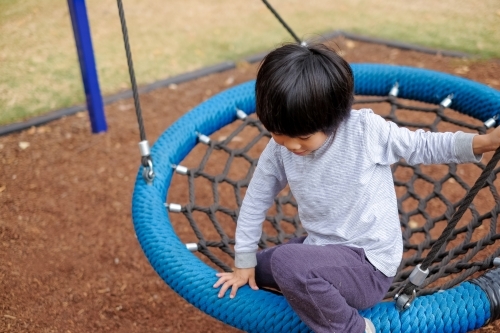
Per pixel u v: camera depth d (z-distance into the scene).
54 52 5.93
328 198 1.68
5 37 6.31
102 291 3.21
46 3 7.19
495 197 2.43
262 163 1.85
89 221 3.74
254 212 1.86
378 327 1.64
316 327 1.58
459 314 1.67
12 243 3.55
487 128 2.82
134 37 6.28
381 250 1.67
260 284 1.97
